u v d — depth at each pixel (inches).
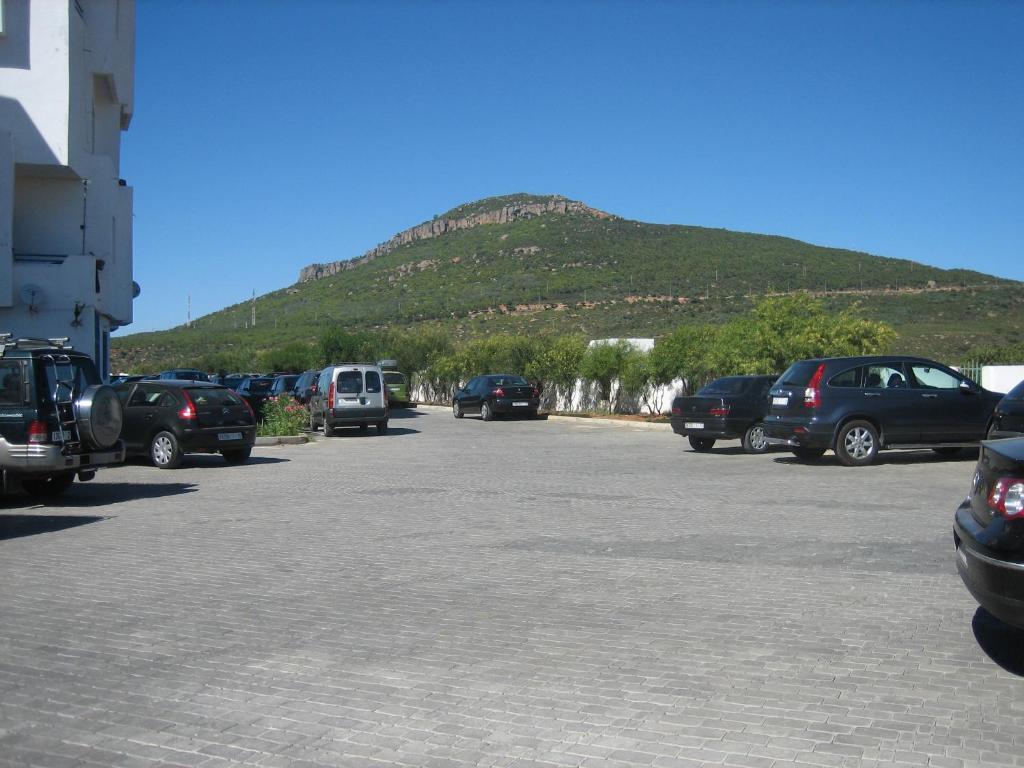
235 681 201.9
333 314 3988.7
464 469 637.9
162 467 669.3
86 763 161.2
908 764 155.7
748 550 334.3
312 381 1198.3
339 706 186.4
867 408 601.0
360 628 241.4
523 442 882.8
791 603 260.1
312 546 355.3
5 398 471.2
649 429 1043.3
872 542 344.2
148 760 162.1
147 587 290.5
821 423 599.2
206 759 162.2
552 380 1424.7
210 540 371.6
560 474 593.9
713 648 220.4
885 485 506.3
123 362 3147.1
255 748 166.7
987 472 209.5
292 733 173.2
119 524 417.4
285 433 942.4
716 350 992.2
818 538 353.7
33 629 243.9
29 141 866.8
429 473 614.5
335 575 304.0
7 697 193.6
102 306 953.5
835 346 912.3
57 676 206.5
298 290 5118.1
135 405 680.4
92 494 527.8
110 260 1000.2
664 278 3440.0
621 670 205.5
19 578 305.6
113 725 177.9
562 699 188.2
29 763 161.0
